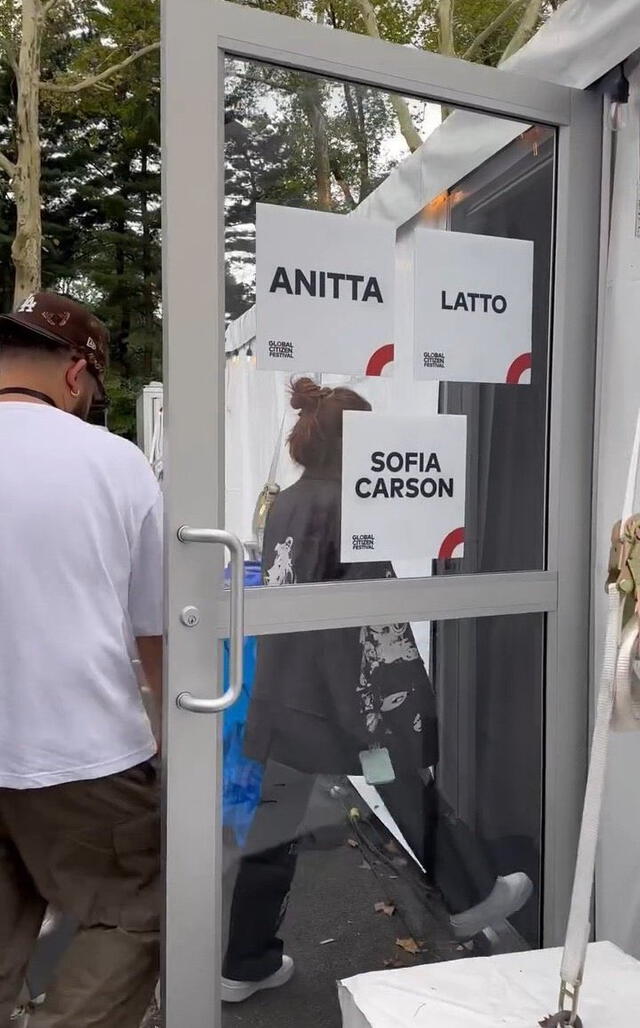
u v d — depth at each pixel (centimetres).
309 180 152
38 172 1488
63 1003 146
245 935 158
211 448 144
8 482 141
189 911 148
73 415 165
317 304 155
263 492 152
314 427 156
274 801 159
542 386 177
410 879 172
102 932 151
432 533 168
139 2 1595
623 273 168
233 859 156
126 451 155
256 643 155
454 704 174
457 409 169
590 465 179
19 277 1491
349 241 156
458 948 176
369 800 168
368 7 1054
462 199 167
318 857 164
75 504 143
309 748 161
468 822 177
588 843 114
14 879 160
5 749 141
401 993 127
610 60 161
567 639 178
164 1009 148
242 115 147
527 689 180
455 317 168
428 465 167
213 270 143
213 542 137
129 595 157
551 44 173
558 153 173
